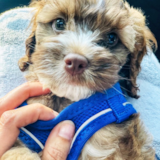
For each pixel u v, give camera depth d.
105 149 0.14
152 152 0.15
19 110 0.13
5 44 0.24
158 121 0.21
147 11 0.32
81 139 0.13
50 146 0.12
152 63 0.25
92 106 0.13
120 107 0.14
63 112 0.13
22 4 0.31
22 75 0.22
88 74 0.12
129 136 0.14
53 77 0.13
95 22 0.14
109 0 0.14
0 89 0.21
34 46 0.18
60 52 0.13
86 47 0.13
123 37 0.15
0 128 0.12
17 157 0.12
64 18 0.14
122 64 0.16
